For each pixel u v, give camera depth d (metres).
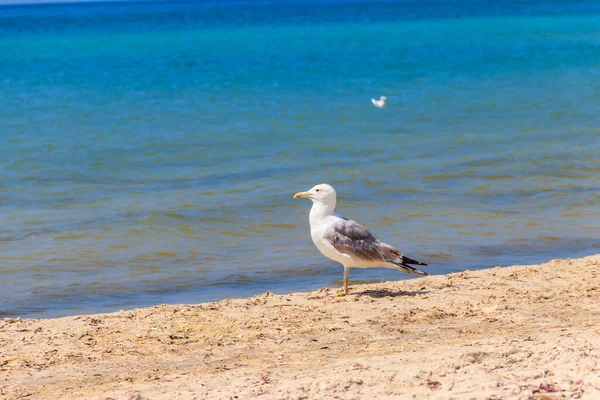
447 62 52.78
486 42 67.00
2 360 9.06
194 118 32.81
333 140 28.06
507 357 7.83
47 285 13.83
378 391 7.07
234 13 166.00
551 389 6.74
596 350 7.80
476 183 21.33
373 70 49.16
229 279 14.08
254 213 18.50
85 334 10.08
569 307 10.72
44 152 25.83
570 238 16.30
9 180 22.00
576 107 34.56
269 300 11.68
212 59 57.53
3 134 29.17
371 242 11.49
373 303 11.28
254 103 36.84
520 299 11.25
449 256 15.20
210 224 17.61
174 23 123.94
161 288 13.68
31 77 48.25
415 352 8.68
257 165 24.03
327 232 11.48
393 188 20.83
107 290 13.58
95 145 27.11
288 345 9.41
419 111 34.41
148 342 9.70
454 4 174.12
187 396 7.32
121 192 20.73
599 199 19.34
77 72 50.66
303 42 72.38
